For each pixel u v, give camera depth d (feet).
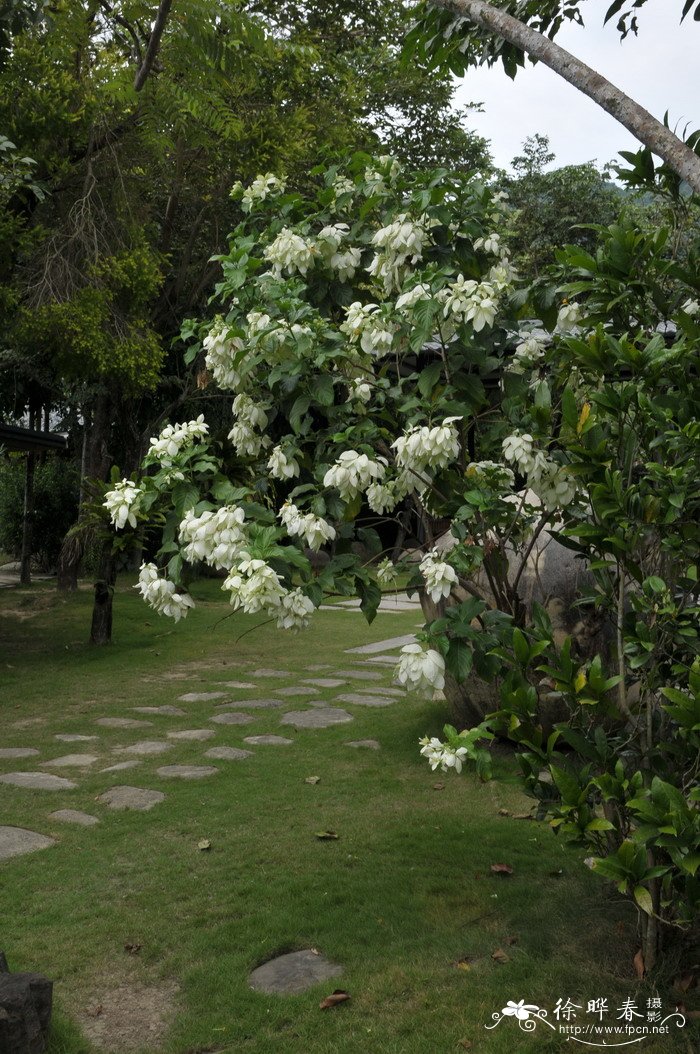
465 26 13.97
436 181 13.48
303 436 13.21
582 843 9.78
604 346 10.53
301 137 36.24
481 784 18.51
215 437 13.56
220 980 11.07
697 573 10.48
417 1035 9.91
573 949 11.60
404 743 21.49
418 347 11.87
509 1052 9.59
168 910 12.92
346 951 11.74
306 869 14.30
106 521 24.14
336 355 12.31
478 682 20.11
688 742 9.66
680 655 10.72
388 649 35.50
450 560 11.94
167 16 25.94
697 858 8.54
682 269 11.02
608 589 11.09
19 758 20.59
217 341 12.73
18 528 60.39
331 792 18.04
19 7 23.73
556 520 12.82
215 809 17.02
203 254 40.78
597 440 10.31
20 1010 9.18
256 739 22.11
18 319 32.63
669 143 9.52
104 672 31.32
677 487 9.67
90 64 32.14
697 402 10.08
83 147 33.22
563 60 10.30
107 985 11.09
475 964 11.41
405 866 14.46
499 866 14.17
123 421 42.27
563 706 18.21
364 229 14.49
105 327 33.30
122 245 33.09
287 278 14.47
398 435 13.89
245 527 11.37
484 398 12.59
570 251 11.16
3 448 47.80
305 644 36.68
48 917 12.67
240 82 32.50
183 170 35.68
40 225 31.35
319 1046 9.75
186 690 28.22
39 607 45.70
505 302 13.46
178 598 11.71
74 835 15.74
